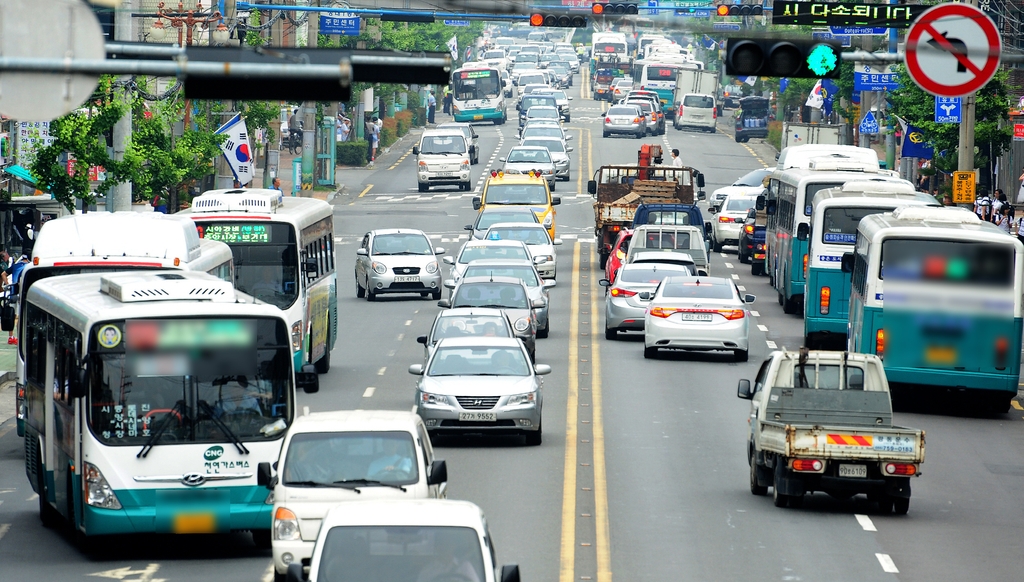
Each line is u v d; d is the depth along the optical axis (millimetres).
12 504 67438
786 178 137750
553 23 91312
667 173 172750
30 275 75438
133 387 56375
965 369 89375
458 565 37594
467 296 108625
